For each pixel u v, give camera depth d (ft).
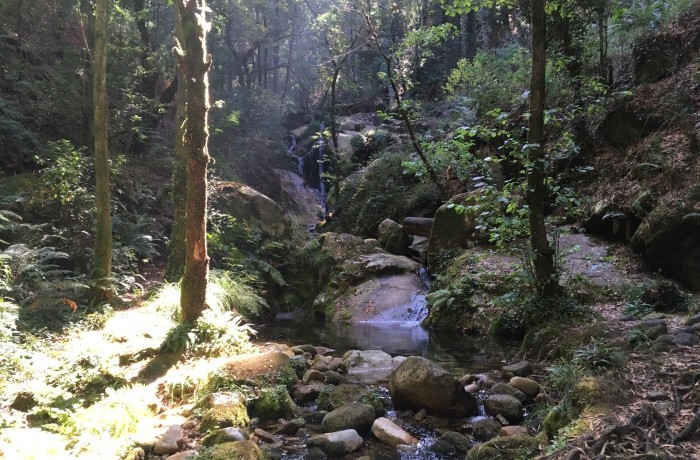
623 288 23.36
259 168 59.21
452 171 41.27
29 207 29.86
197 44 19.12
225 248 34.60
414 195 45.11
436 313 29.09
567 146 23.34
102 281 25.54
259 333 28.71
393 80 43.34
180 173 30.50
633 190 27.40
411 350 23.79
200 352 19.99
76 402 15.49
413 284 34.88
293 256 39.65
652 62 32.35
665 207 23.66
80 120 38.73
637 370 13.00
